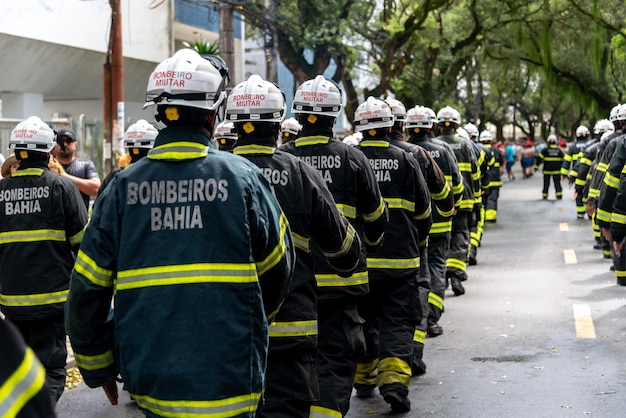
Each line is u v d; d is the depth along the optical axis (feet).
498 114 237.45
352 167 17.94
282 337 14.70
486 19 97.25
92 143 58.65
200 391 11.01
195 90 11.51
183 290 11.16
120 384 25.64
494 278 42.11
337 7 82.58
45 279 20.21
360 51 90.27
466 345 28.32
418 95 98.84
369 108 21.47
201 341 11.08
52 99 80.38
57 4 68.49
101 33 73.77
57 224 20.31
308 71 87.92
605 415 20.70
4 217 20.31
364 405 22.26
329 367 17.04
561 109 225.76
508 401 22.06
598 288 38.14
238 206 11.34
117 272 11.39
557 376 24.20
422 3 85.46
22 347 6.59
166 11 83.61
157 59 82.84
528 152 148.05
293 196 15.02
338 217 15.30
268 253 11.69
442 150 29.48
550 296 36.63
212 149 11.81
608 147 40.37
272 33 79.87
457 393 22.94
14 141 20.27
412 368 24.80
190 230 11.29
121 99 47.32
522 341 28.58
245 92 15.21
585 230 62.44
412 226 21.42
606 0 96.17
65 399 24.00
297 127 36.06
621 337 28.60
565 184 126.31
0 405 6.36
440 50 95.76
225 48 60.80
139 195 11.48
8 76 66.64
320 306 17.20
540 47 103.19
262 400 12.05
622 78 111.55
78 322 11.53
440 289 29.19
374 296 21.61
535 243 55.72
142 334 11.18
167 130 11.66
